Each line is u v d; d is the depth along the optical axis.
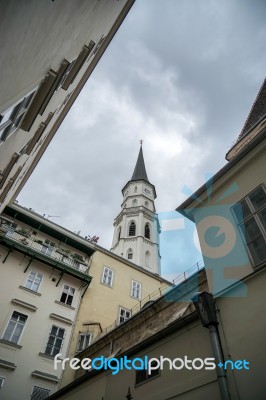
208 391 6.88
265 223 7.84
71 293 21.14
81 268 22.92
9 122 7.32
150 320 12.93
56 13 6.75
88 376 12.52
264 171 8.62
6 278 18.80
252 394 5.82
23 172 18.48
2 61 5.03
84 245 24.31
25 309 18.27
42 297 19.44
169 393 7.94
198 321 8.32
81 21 9.48
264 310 6.55
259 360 6.07
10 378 15.45
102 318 21.27
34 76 7.53
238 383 6.23
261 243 7.69
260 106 13.41
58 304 19.86
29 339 17.30
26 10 5.00
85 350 17.00
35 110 9.37
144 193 64.25
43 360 17.03
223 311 7.54
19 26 5.04
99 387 11.49
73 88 17.50
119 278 25.23
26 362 16.39
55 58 8.77
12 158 11.45
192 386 7.38
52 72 8.88
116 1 12.88
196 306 8.08
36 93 8.68
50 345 17.89
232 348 6.80
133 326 13.83
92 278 23.08
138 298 24.83
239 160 9.55
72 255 23.50
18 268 19.75
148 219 57.34
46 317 18.78
